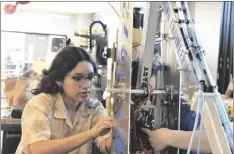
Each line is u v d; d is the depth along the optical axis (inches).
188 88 42.8
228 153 38.8
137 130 52.4
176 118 53.6
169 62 53.8
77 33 186.7
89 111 68.1
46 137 57.4
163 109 54.2
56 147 54.6
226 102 75.9
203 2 124.0
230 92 98.3
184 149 52.2
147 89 51.4
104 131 56.0
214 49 124.6
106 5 243.9
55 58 63.6
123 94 47.3
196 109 39.9
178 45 44.0
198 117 40.2
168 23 46.6
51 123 62.7
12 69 196.7
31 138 56.3
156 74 54.2
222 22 125.0
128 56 46.9
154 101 53.7
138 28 54.1
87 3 251.8
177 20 44.4
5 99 141.0
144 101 52.5
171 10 45.3
